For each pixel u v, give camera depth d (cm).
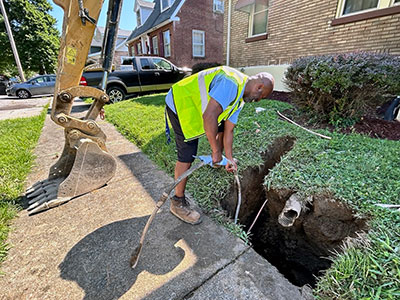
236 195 209
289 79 346
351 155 219
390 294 97
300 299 107
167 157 259
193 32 1180
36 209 172
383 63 257
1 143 318
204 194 190
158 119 417
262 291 111
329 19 459
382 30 386
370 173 184
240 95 125
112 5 175
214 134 121
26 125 441
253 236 236
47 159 276
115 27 183
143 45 1493
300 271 202
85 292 112
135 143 326
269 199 212
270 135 277
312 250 196
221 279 117
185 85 135
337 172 189
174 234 150
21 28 1642
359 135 270
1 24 1566
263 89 130
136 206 180
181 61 1183
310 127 308
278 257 219
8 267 126
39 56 1734
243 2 607
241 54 705
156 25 1205
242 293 110
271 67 599
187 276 119
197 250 136
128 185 211
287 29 550
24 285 116
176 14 1095
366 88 271
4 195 192
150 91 732
